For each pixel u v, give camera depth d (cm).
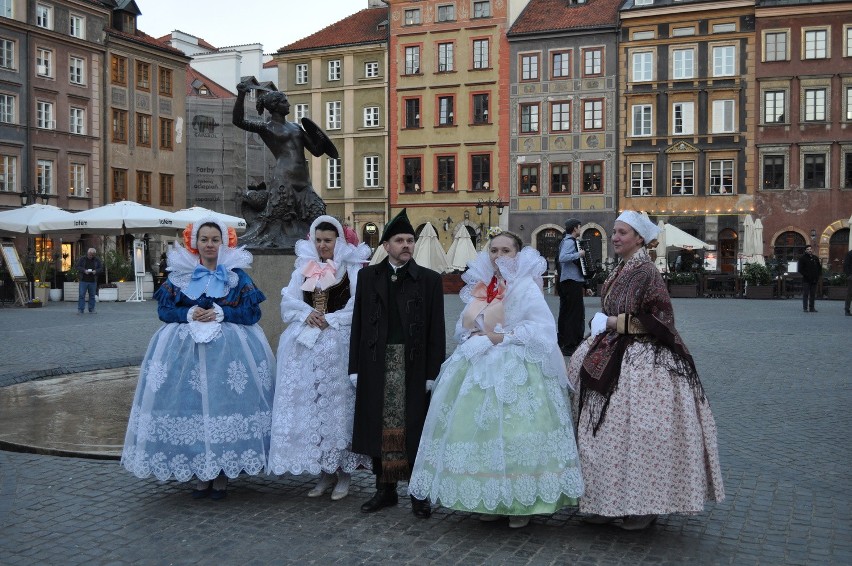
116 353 1287
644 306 469
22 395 901
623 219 486
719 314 2138
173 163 4794
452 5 4775
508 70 4672
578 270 1193
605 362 471
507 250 495
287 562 425
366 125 5047
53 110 4091
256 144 5038
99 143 4322
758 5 4228
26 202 3794
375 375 509
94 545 450
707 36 4312
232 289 551
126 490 555
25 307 2520
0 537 462
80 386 962
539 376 476
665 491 448
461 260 3375
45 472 598
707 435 461
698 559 429
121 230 2838
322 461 527
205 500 535
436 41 4828
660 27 4388
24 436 697
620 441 459
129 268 3120
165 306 539
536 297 482
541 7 4800
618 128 4478
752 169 4291
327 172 5153
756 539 459
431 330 517
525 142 4653
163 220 2692
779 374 1062
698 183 4366
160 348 534
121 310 2350
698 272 3309
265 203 955
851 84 4169
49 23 4081
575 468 467
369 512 511
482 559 430
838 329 1675
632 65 4444
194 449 520
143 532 471
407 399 509
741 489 556
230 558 431
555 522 493
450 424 473
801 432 728
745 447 674
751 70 4266
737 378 1030
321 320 539
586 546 450
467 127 4778
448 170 4844
